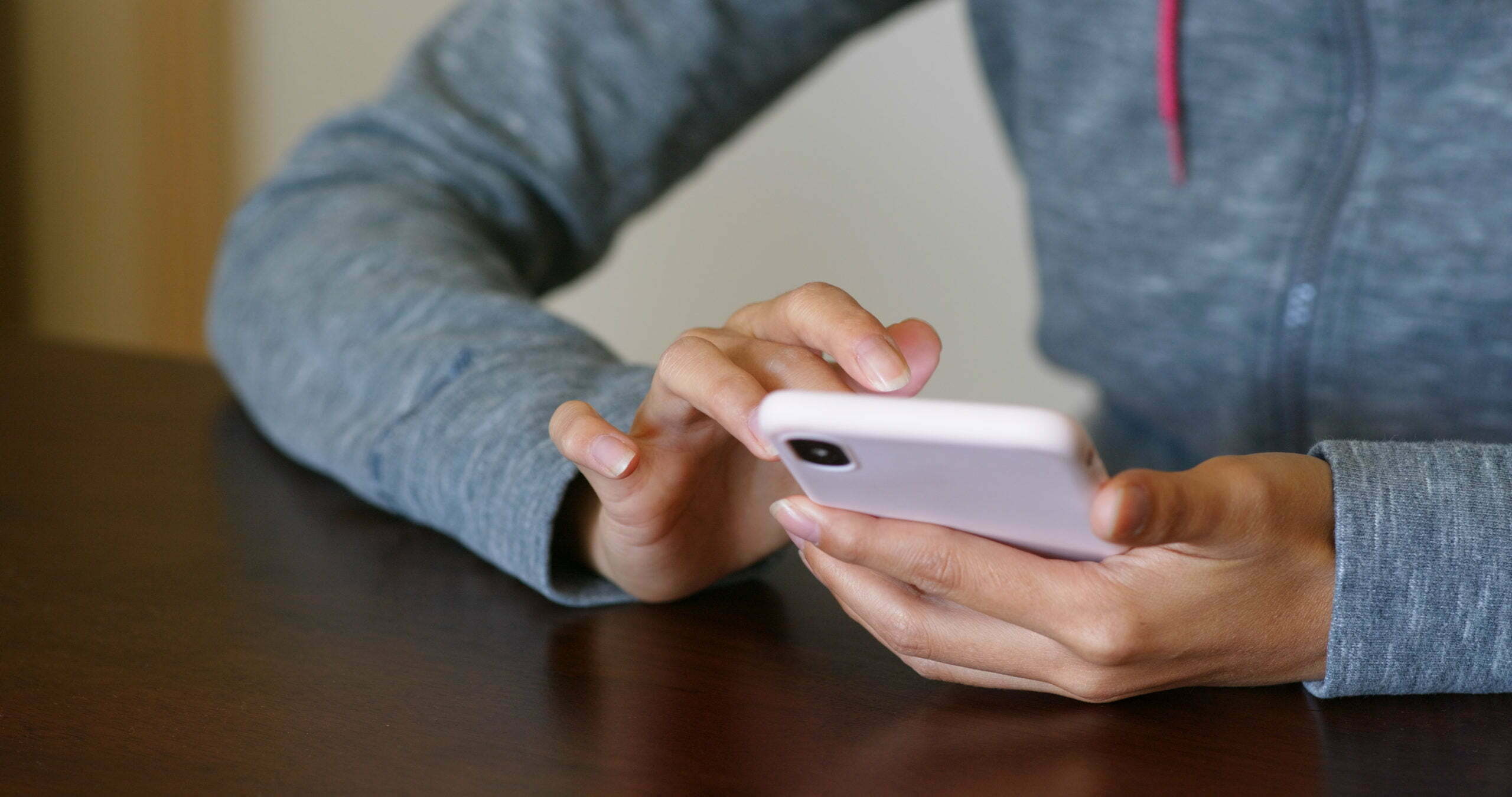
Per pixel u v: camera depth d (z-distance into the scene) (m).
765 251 2.65
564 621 0.78
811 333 0.73
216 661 0.73
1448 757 0.68
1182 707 0.71
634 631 0.77
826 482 0.69
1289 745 0.69
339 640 0.75
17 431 1.04
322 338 0.95
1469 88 0.99
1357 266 1.06
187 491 0.92
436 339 0.90
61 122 2.66
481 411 0.84
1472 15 0.98
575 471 0.78
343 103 2.79
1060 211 1.30
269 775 0.66
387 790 0.66
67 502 0.90
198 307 2.86
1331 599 0.71
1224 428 1.19
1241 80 1.11
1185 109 1.16
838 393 0.68
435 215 1.08
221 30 2.77
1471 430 1.05
